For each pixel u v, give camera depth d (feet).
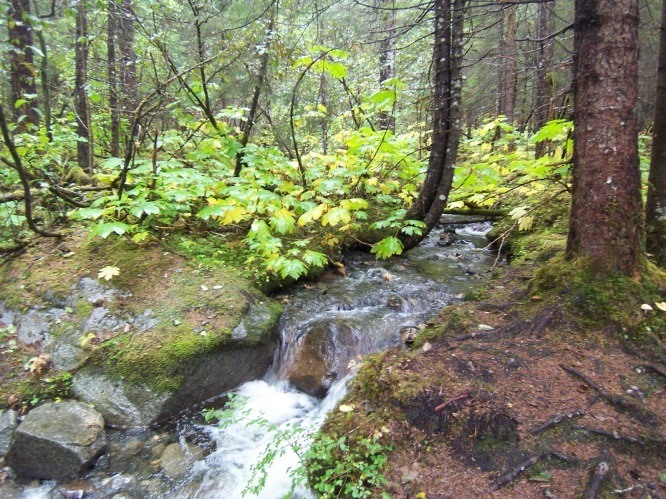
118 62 24.64
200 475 9.78
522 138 25.64
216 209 14.51
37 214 16.84
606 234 9.96
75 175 19.49
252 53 18.67
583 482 6.45
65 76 25.86
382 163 20.59
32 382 11.39
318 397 12.44
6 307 13.24
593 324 9.65
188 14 23.18
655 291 9.66
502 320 10.87
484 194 20.29
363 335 13.88
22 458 9.70
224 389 12.77
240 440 10.97
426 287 17.40
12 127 18.19
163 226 16.97
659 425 7.20
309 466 8.07
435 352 9.88
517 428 7.50
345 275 18.66
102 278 13.88
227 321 12.89
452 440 7.66
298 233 19.17
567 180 15.16
